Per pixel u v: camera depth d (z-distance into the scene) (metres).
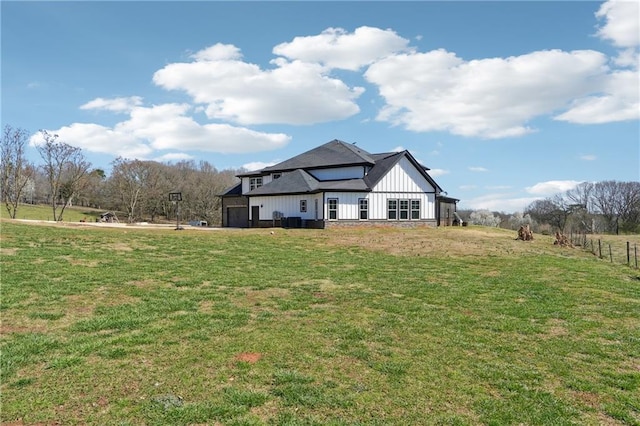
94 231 20.03
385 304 8.42
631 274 12.96
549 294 9.57
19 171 39.84
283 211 29.83
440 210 34.94
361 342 6.14
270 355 5.56
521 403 4.39
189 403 4.24
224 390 4.54
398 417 4.07
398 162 30.14
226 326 6.73
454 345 6.10
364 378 4.92
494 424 3.98
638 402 4.45
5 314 7.06
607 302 8.90
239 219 34.88
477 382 4.88
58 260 11.95
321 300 8.68
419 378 4.95
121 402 4.25
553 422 4.03
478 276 11.84
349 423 3.93
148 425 3.86
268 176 34.47
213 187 60.75
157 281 10.06
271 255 15.30
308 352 5.71
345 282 10.66
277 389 4.59
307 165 32.84
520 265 13.98
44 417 3.97
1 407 4.12
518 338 6.47
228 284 10.00
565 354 5.82
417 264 13.95
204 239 19.48
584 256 18.39
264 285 9.99
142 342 5.91
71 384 4.62
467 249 17.92
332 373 5.05
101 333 6.30
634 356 5.80
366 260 14.75
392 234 23.39
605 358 5.71
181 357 5.42
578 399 4.51
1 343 5.77
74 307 7.61
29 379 4.71
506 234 27.33
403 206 30.25
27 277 9.68
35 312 7.20
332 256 15.58
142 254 14.15
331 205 27.44
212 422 3.92
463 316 7.62
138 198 56.12
